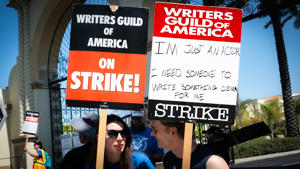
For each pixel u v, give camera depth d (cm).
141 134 381
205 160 187
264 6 717
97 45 229
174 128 211
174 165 217
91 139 282
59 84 1378
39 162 830
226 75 217
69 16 1363
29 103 1362
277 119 3347
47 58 1373
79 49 229
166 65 220
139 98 222
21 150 1322
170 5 225
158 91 218
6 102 1523
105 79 225
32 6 1420
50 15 1320
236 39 220
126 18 230
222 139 317
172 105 216
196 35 221
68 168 277
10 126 1514
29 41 1407
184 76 218
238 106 516
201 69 218
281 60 1808
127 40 228
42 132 1310
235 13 222
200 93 216
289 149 1781
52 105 1342
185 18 223
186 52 221
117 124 225
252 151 1593
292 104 1884
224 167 182
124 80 224
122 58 227
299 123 3166
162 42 222
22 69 1422
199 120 213
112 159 231
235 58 218
